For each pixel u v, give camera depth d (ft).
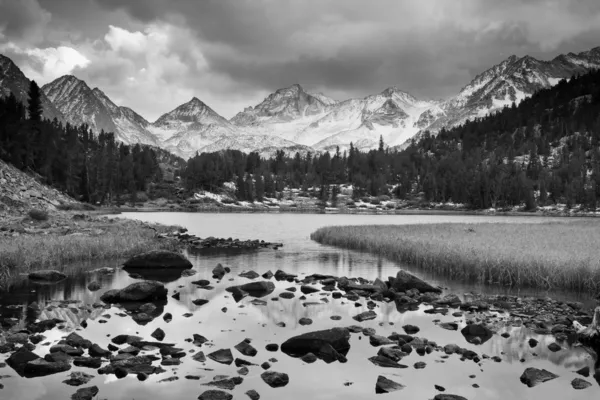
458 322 55.88
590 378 38.04
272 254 127.34
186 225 278.26
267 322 54.39
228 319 55.62
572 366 40.78
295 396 33.78
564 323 55.16
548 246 102.37
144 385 35.09
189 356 41.75
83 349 43.29
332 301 67.00
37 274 81.05
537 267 81.92
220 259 116.26
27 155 364.58
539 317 58.08
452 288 78.38
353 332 50.75
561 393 34.96
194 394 33.55
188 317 56.49
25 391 33.47
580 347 46.16
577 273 77.30
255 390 34.04
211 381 35.99
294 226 270.46
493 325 54.29
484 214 538.47
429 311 61.62
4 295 68.28
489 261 87.15
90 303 63.57
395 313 60.39
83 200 474.08
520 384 36.55
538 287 79.10
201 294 71.36
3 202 198.08
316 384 36.06
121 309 60.29
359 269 99.81
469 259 90.68
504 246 103.24
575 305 63.82
